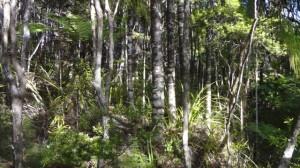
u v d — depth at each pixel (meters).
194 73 10.77
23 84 3.69
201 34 9.81
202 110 7.15
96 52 4.55
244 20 7.45
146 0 7.50
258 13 5.38
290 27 4.75
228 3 7.41
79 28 7.96
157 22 6.11
